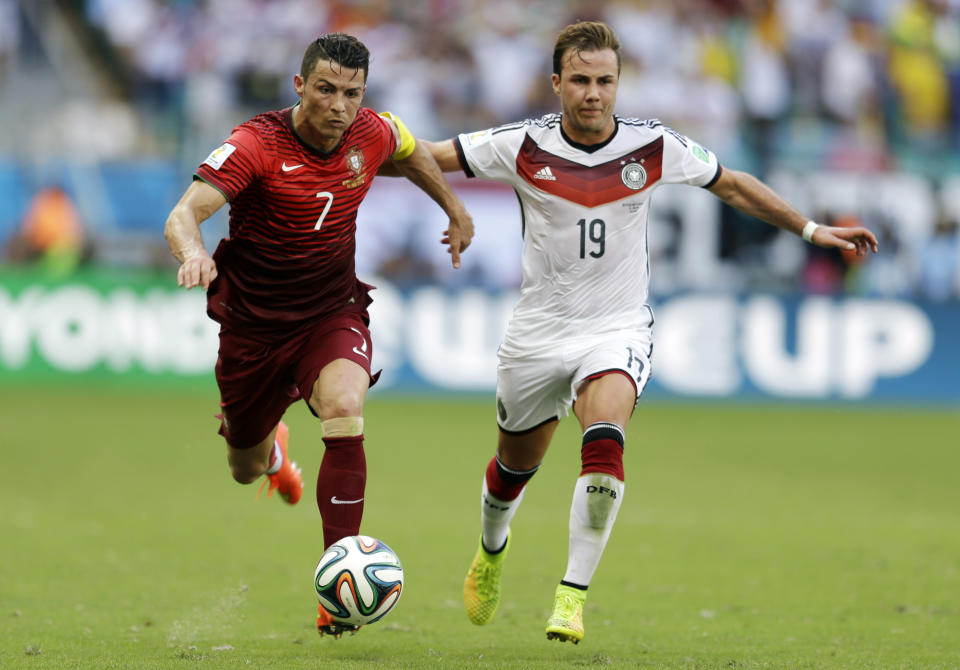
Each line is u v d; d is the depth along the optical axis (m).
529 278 19.59
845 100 76.50
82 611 20.78
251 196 17.89
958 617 21.36
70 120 72.06
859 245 19.66
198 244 16.30
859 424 59.56
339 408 17.42
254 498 36.34
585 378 18.64
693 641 19.25
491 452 47.00
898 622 20.91
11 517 31.42
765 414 63.00
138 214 67.88
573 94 18.44
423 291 65.19
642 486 40.09
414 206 65.94
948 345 67.75
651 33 76.31
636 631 20.16
